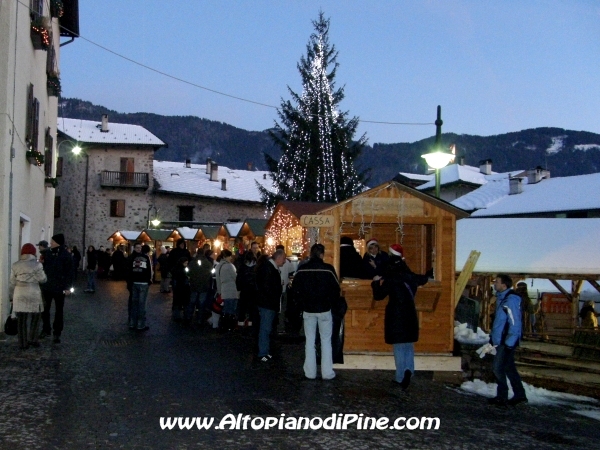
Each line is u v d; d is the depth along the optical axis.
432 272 12.45
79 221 48.28
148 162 49.59
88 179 48.53
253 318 11.68
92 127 50.12
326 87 33.69
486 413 8.09
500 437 6.92
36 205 18.48
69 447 5.90
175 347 11.95
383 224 13.40
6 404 7.34
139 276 14.08
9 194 13.01
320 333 9.64
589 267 12.93
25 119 15.35
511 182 38.81
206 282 15.47
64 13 25.70
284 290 15.56
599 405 9.26
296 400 8.12
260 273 10.91
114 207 49.09
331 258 10.92
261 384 9.00
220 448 6.08
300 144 33.56
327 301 9.56
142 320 14.12
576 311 14.49
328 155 33.16
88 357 10.48
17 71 13.72
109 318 16.33
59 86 21.19
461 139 189.62
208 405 7.66
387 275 9.35
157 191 49.81
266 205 35.38
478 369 10.38
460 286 11.65
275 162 35.00
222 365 10.30
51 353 10.73
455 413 7.94
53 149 24.06
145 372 9.46
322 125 33.25
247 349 12.02
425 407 8.15
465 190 46.78
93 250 25.19
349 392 8.77
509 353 8.66
